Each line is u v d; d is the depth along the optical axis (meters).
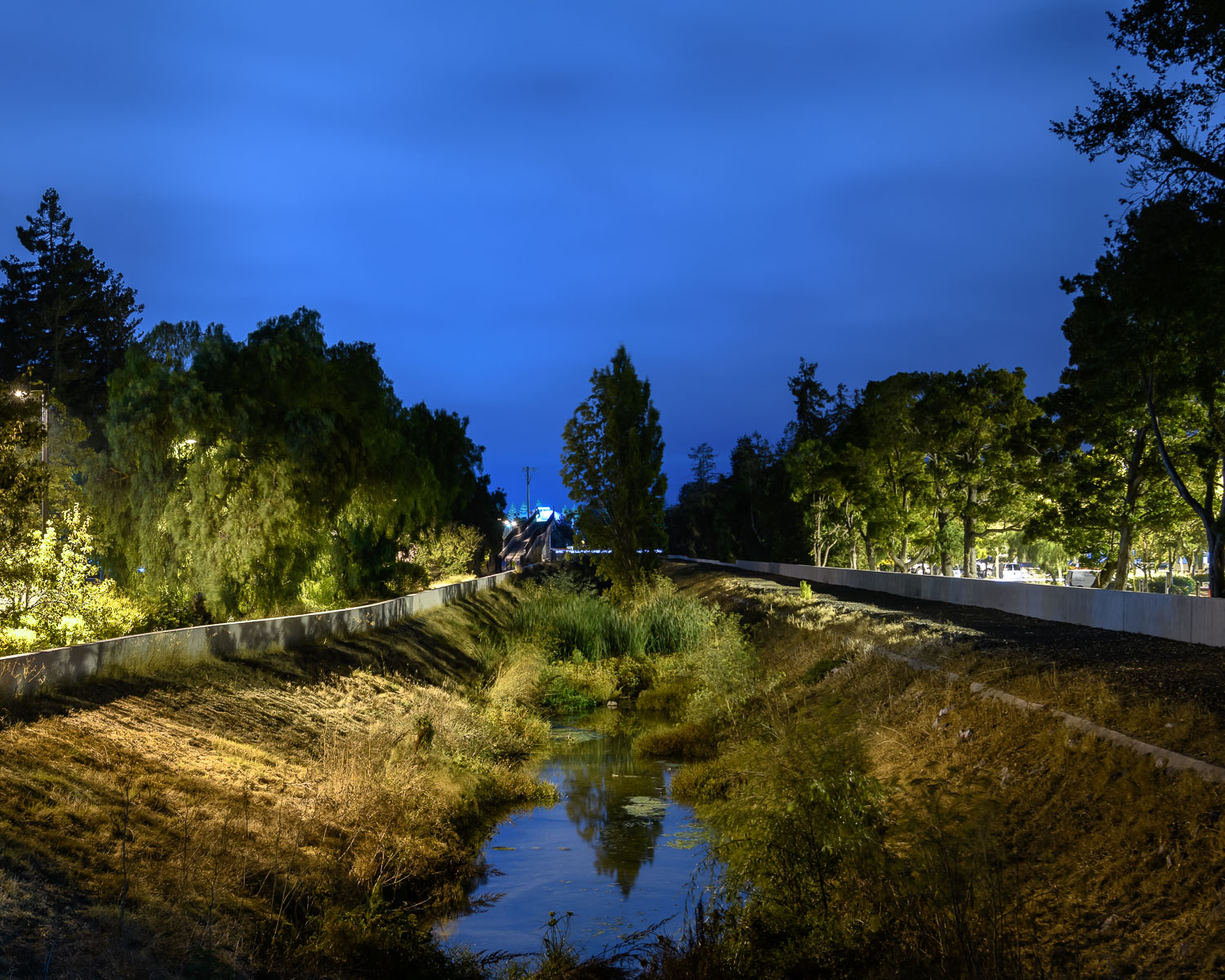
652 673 32.66
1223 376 29.58
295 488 27.91
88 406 60.72
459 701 23.56
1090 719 11.05
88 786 10.88
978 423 54.91
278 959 8.91
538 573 71.75
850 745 10.76
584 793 17.70
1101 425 38.72
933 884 7.82
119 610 21.75
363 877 11.27
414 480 38.44
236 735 15.23
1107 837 8.53
